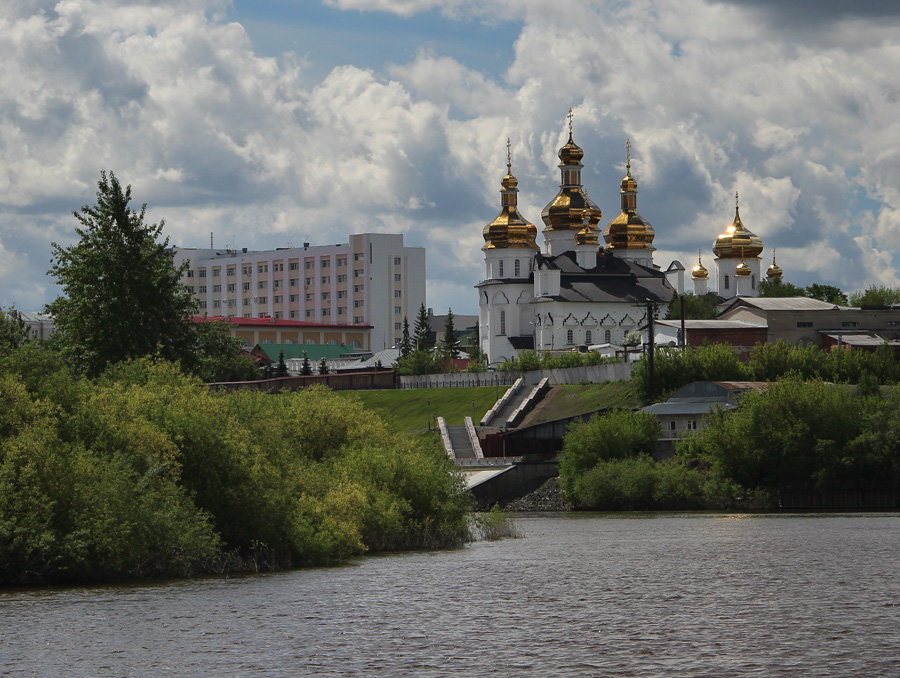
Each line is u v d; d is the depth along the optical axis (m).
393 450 99.38
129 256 107.31
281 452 86.31
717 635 53.72
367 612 60.12
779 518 128.75
